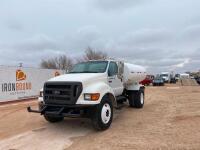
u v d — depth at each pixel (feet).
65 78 28.50
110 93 29.73
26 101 60.08
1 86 55.77
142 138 24.04
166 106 45.44
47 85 28.09
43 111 27.71
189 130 26.35
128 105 46.34
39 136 26.05
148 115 36.32
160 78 147.64
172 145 21.54
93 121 26.86
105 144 22.56
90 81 28.22
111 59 36.27
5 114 39.83
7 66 57.72
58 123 32.01
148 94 73.87
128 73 38.70
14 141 24.38
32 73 66.64
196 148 20.58
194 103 47.65
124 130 27.55
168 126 28.58
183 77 226.17
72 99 26.35
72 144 23.13
